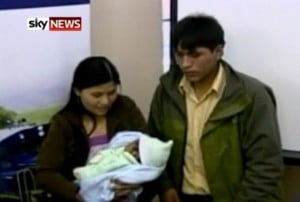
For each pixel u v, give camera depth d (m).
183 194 2.05
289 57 2.10
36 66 2.06
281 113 2.15
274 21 2.10
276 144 1.91
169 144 1.90
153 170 1.88
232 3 2.15
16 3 1.98
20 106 2.04
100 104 1.92
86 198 1.88
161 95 2.05
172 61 2.19
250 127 1.90
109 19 2.31
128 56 2.36
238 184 1.95
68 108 1.99
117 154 1.90
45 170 1.92
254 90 1.91
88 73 1.89
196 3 2.21
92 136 1.99
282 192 2.00
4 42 1.97
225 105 1.91
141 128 2.04
